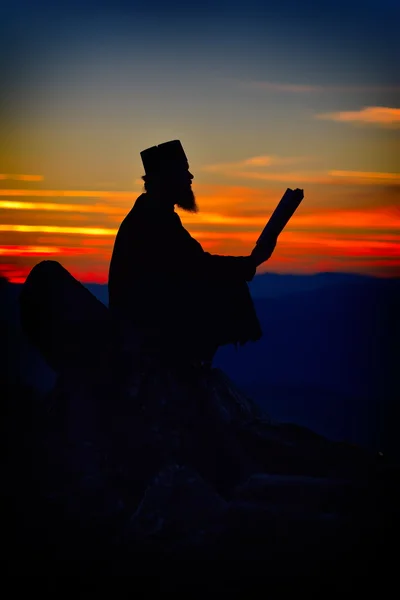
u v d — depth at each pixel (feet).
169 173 21.38
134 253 21.11
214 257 21.12
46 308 20.81
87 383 20.66
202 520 18.74
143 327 20.80
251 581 16.10
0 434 21.38
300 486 19.53
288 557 17.08
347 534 17.95
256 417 22.88
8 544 17.65
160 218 21.26
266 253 20.80
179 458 19.80
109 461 20.06
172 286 20.88
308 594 15.62
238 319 20.98
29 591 15.80
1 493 19.53
